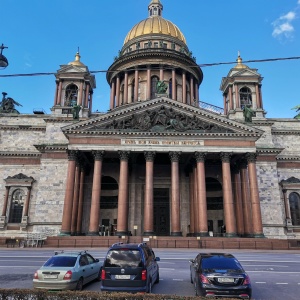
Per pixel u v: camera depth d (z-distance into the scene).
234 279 15.04
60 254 18.88
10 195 62.81
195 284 16.66
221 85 77.56
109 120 54.34
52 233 56.22
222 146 53.62
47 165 60.88
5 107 74.25
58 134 64.81
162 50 78.88
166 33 85.06
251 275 23.95
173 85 76.81
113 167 63.72
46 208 58.56
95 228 49.28
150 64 78.00
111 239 46.69
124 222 49.38
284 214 62.16
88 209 60.81
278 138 68.12
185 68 79.25
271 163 62.41
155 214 62.81
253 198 51.91
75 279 17.02
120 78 81.75
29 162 65.00
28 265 27.30
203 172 52.47
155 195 63.69
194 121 54.78
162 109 55.31
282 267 28.23
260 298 16.67
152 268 18.09
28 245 47.25
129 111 54.72
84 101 71.19
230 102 72.69
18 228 60.59
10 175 64.12
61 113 68.31
